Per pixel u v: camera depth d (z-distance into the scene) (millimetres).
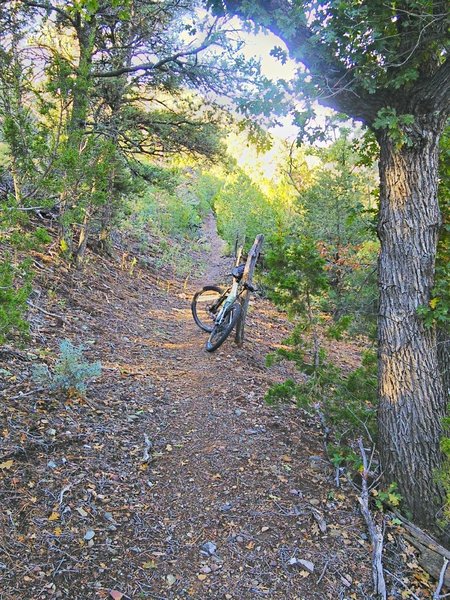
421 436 3885
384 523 3643
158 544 3035
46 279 7480
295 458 4344
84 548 2834
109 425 4230
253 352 7832
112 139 9391
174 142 10297
